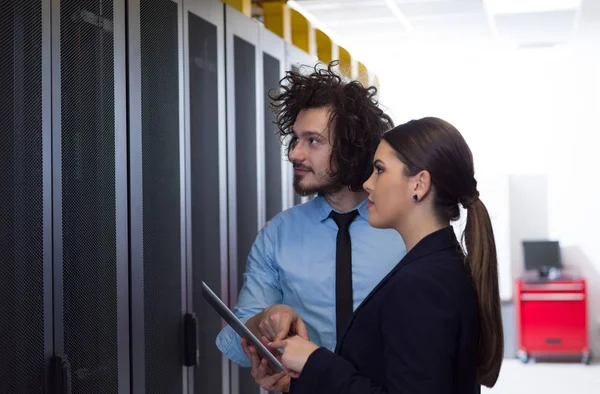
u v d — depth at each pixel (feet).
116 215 8.12
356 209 7.02
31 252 6.70
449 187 4.96
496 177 27.40
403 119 28.78
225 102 11.02
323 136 6.74
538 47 27.22
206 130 10.44
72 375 7.31
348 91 6.83
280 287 7.23
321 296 6.92
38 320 6.79
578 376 24.52
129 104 8.39
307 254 7.02
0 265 6.31
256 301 7.09
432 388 4.52
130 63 8.42
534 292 26.61
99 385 7.77
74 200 7.38
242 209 11.73
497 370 5.16
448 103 28.45
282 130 7.42
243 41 11.80
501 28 23.71
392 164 5.01
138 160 8.57
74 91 7.39
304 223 7.15
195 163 10.09
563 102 27.55
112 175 8.07
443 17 22.07
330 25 22.91
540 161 27.76
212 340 10.58
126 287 8.30
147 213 8.79
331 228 7.06
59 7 7.15
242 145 11.75
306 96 6.82
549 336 26.50
